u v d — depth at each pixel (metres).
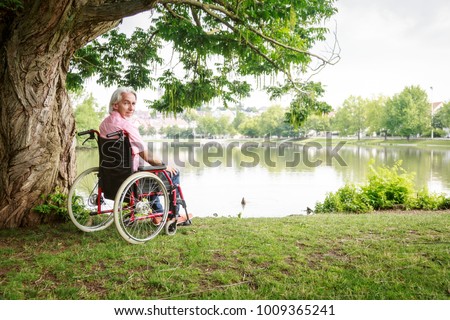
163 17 6.89
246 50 6.89
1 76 3.77
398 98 77.81
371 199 7.71
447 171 20.75
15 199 4.03
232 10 6.11
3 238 3.66
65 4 3.45
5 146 3.88
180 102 8.66
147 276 2.78
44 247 3.41
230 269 2.94
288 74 7.77
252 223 4.60
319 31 8.38
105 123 3.63
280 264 3.02
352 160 30.34
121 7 3.72
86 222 4.19
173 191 3.91
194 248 3.39
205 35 6.42
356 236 3.92
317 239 3.78
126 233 3.45
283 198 12.29
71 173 4.54
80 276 2.75
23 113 3.82
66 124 4.36
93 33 4.24
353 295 2.55
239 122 100.06
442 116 78.00
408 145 64.19
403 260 3.12
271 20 6.12
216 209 10.48
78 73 8.16
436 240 3.74
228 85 9.13
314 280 2.76
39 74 3.76
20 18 3.70
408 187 7.92
